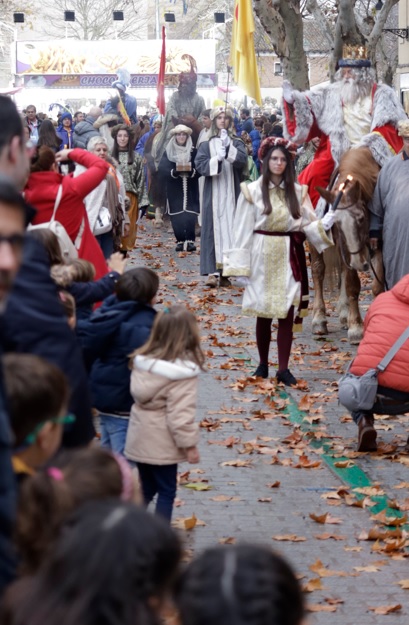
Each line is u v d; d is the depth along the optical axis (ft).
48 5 283.59
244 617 7.00
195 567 7.28
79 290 21.86
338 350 41.45
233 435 30.14
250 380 35.96
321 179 42.68
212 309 49.90
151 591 7.31
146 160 79.46
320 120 42.93
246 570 7.14
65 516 8.78
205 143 55.62
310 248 43.98
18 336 12.82
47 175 26.66
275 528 23.03
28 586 7.30
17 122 12.53
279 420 31.76
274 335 44.01
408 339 27.78
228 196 56.13
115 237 43.16
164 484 20.99
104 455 9.71
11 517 8.66
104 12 279.69
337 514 24.02
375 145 38.91
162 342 20.51
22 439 10.48
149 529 7.36
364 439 28.22
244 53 63.52
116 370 21.66
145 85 188.44
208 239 56.29
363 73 42.55
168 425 20.52
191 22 248.11
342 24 81.51
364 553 21.76
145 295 21.63
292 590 7.17
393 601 19.45
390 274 37.06
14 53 192.54
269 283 34.99
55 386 10.55
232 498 24.84
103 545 7.23
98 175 27.09
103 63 189.98
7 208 8.61
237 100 189.67
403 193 36.45
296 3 80.07
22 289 12.94
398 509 24.25
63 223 26.89
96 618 7.06
